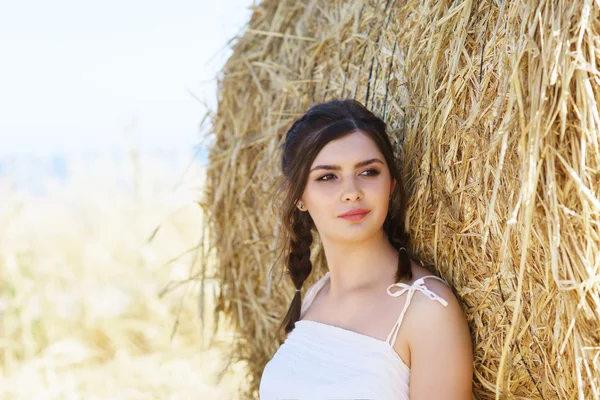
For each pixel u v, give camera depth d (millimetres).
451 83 2473
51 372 5355
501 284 2387
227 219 3711
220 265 3852
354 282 2676
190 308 6246
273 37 3510
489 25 2375
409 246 2789
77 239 7059
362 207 2543
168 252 7020
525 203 2105
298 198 2658
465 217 2473
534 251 2215
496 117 2285
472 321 2537
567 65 2021
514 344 2391
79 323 6180
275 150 3393
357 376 2426
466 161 2439
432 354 2402
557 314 2189
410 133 2715
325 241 2762
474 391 2641
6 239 6574
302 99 3293
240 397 4051
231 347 4098
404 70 2760
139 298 6379
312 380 2512
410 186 2721
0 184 6863
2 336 5906
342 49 3117
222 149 3760
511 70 2203
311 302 2957
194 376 5301
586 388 2178
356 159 2529
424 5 2662
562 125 2023
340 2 3168
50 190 7570
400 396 2418
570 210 2078
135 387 5184
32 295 6109
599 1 2008
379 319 2512
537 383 2375
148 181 7746
